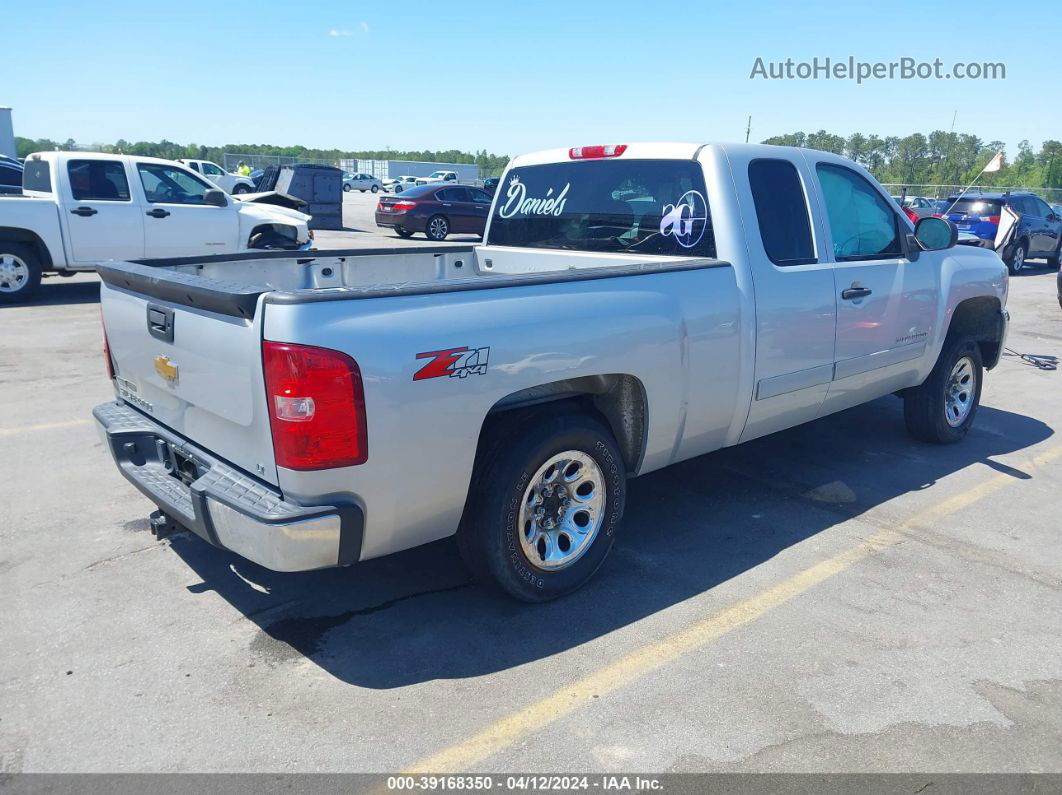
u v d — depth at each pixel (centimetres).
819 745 281
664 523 464
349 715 291
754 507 489
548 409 358
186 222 1180
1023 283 1677
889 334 518
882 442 620
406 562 410
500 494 338
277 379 280
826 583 396
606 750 276
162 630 344
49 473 514
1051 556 432
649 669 322
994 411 718
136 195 1141
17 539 424
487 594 379
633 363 366
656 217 455
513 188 542
